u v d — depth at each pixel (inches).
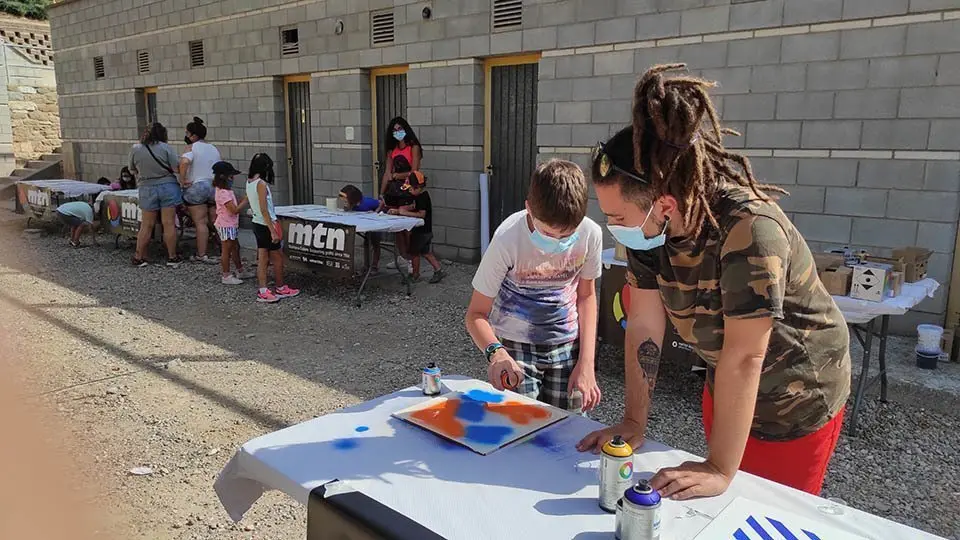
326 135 377.7
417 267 293.9
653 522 50.1
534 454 67.8
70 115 591.5
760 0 222.2
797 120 219.1
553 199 83.8
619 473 56.2
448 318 245.1
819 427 67.8
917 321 200.7
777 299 56.2
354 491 55.1
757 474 70.2
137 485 124.5
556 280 99.7
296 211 287.1
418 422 74.6
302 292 283.6
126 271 325.1
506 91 307.3
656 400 168.6
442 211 332.2
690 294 63.9
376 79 357.1
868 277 139.4
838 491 126.9
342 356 204.2
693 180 57.0
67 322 236.5
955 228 194.4
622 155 59.1
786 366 64.7
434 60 321.4
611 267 175.9
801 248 62.4
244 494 71.8
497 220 319.9
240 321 242.2
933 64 192.7
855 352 188.5
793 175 222.2
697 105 56.7
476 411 77.9
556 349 101.6
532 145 303.1
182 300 271.6
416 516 55.7
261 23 399.2
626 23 256.8
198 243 344.8
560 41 277.1
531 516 56.1
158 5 469.4
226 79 430.0
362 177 364.2
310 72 379.2
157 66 484.1
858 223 211.3
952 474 132.8
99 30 533.0
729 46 231.0
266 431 150.3
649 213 60.0
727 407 59.3
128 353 204.2
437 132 327.3
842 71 208.7
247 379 183.5
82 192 406.9
